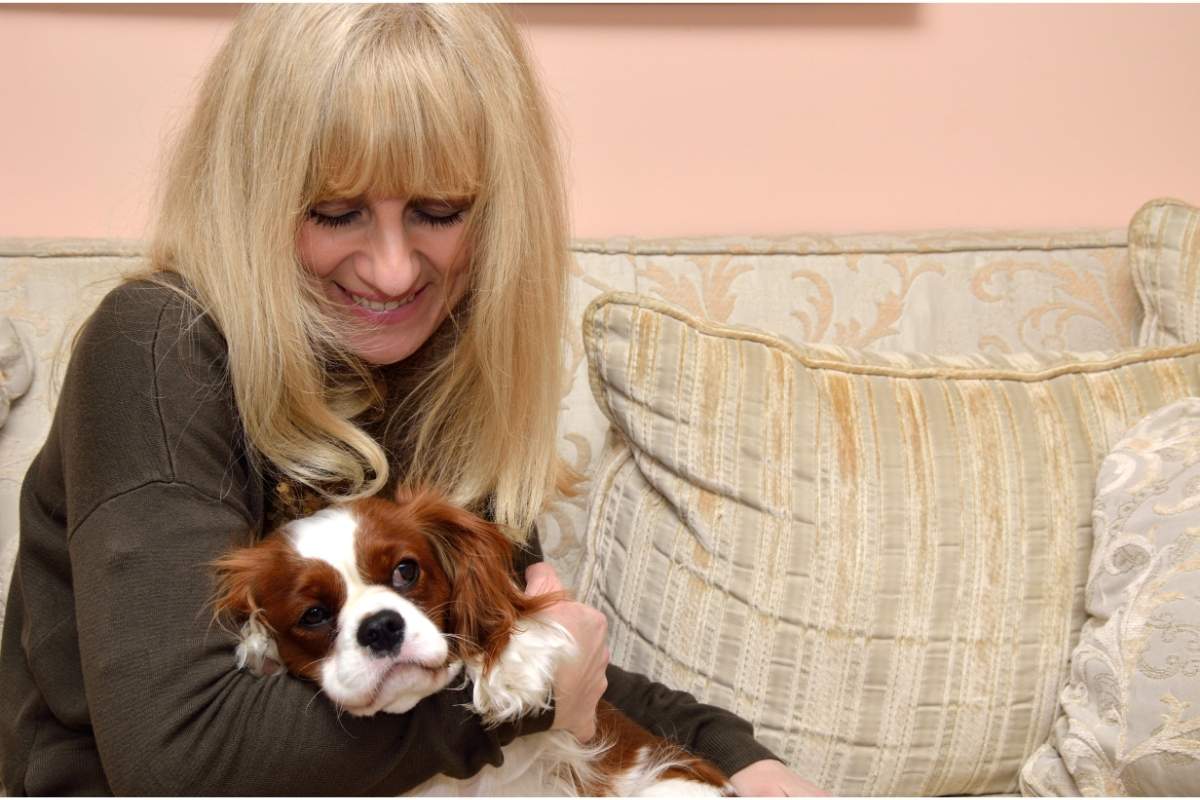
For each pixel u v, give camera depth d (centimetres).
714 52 212
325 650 108
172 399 110
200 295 119
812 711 149
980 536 153
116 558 103
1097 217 228
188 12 200
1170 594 139
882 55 216
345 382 135
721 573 153
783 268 188
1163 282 184
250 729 104
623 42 210
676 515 160
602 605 165
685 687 153
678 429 158
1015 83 221
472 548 118
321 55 113
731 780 133
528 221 132
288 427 123
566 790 129
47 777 116
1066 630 153
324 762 106
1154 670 136
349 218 120
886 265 191
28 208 202
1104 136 225
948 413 159
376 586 110
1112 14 221
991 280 192
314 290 125
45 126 200
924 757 149
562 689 119
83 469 108
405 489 122
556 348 141
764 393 158
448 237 126
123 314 114
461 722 112
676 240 188
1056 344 191
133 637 102
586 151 212
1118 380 167
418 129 113
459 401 140
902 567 151
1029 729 151
